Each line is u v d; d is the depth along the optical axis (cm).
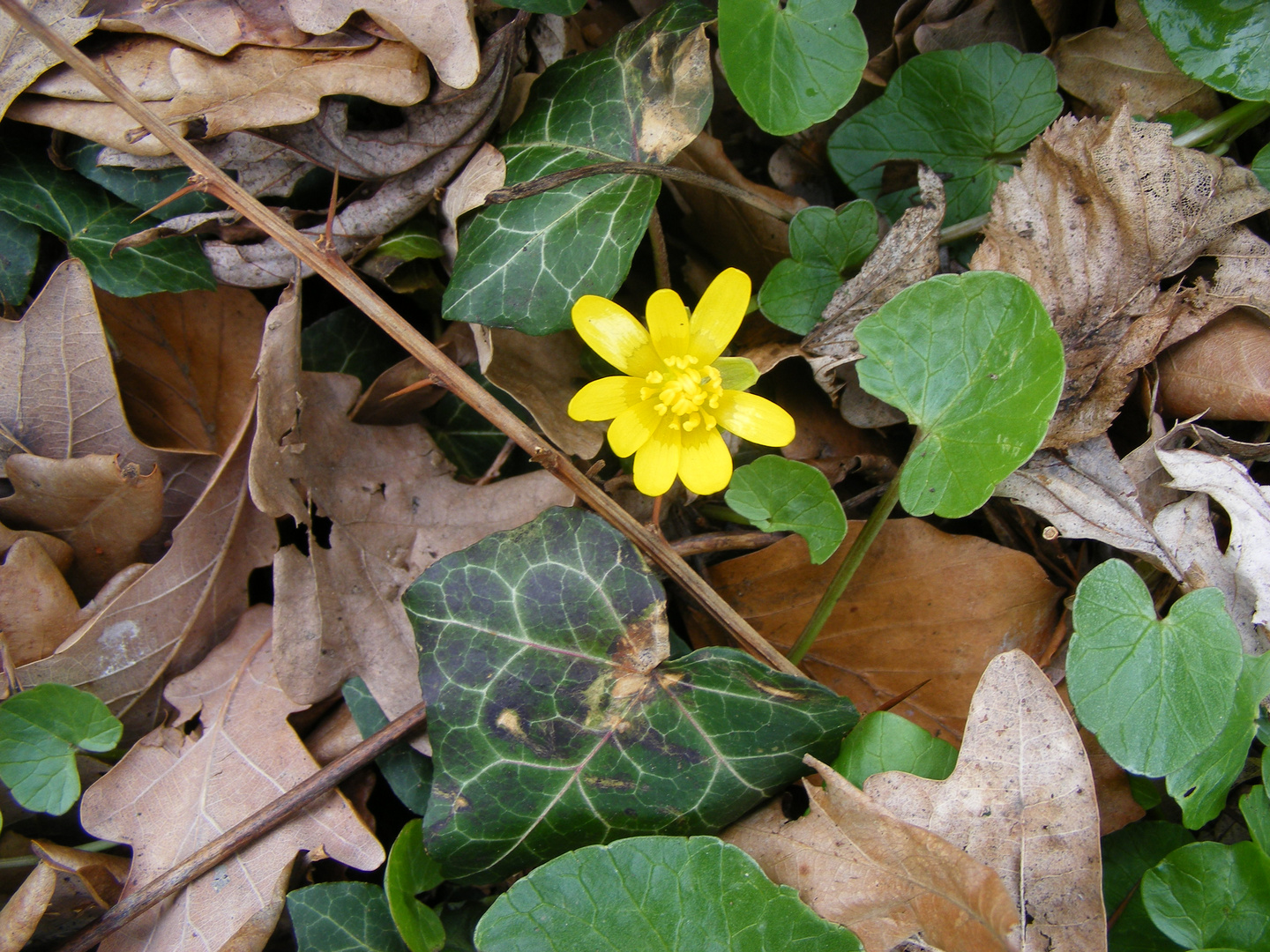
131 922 20
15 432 21
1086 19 22
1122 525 21
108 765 21
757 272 23
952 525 23
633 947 18
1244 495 20
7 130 21
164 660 21
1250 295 21
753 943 18
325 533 22
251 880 20
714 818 20
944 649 22
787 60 21
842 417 22
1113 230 21
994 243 21
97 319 21
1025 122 22
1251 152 22
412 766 21
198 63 20
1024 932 19
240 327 22
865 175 23
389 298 23
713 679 20
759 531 22
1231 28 21
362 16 20
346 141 21
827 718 20
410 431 22
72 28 20
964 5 22
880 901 19
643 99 21
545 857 20
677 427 20
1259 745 21
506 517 22
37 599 21
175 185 22
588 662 20
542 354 22
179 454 22
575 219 21
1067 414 21
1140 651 19
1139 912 20
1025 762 19
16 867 21
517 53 22
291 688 21
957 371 19
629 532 20
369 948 20
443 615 20
